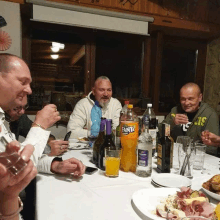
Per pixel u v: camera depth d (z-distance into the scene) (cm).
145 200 80
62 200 81
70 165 102
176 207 70
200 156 123
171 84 335
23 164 50
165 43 334
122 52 305
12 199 55
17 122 176
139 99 309
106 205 78
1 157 50
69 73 283
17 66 100
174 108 222
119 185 95
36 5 241
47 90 275
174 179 99
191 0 305
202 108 198
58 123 267
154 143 138
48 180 99
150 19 286
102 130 121
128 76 311
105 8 271
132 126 107
